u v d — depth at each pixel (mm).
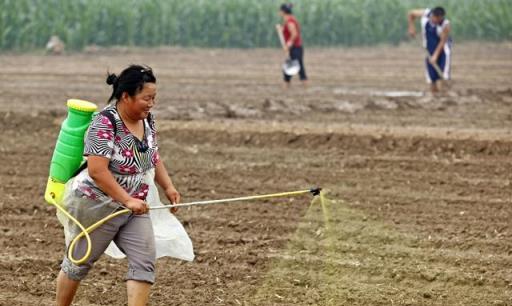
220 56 78438
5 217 26938
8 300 20391
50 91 52031
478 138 35250
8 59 72125
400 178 31219
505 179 31016
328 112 44312
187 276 21969
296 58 55156
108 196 17250
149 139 17469
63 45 79938
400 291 21094
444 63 50438
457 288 21344
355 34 91312
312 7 90562
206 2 88250
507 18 91750
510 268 22547
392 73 63875
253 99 49125
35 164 33719
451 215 27031
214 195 29422
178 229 18375
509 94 50500
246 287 21344
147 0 87250
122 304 20328
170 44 87875
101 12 85375
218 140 36719
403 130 37562
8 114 40562
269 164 33188
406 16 93375
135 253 17219
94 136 16844
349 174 31812
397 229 25625
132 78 16844
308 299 20641
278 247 24188
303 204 28172
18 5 80875
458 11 93938
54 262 22875
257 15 88438
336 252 23672
